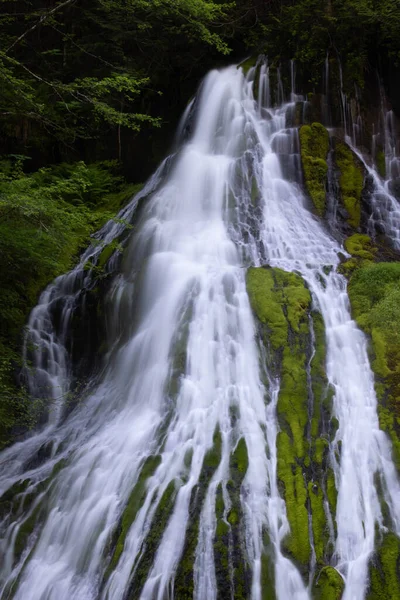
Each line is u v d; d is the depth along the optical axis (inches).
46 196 423.5
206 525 283.1
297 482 298.7
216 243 472.7
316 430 324.8
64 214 406.6
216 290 413.4
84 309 484.7
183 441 333.4
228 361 370.0
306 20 676.7
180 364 375.9
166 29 683.4
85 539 306.5
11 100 511.5
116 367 425.7
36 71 737.6
